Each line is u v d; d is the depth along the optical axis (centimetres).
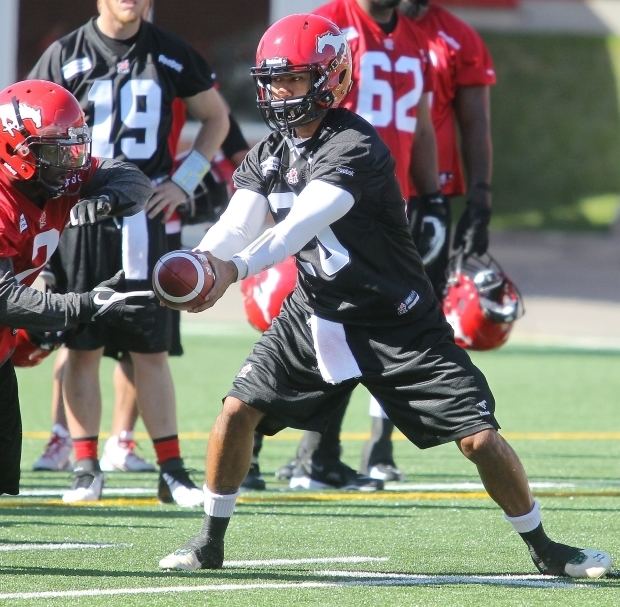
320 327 1747
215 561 1803
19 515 2209
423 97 2561
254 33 7638
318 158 1720
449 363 1733
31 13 7162
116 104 2339
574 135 11075
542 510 2311
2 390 1731
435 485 2617
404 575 1780
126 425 2789
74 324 1580
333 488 2553
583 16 11331
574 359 4988
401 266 1759
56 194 1698
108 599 1605
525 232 10144
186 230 5425
